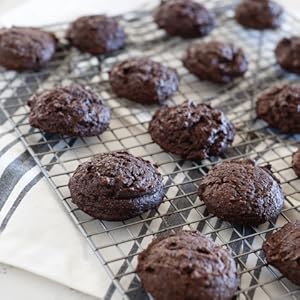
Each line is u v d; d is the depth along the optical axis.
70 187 0.43
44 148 0.47
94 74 0.57
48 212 0.42
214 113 0.49
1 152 0.46
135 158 0.44
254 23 0.65
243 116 0.54
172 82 0.55
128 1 0.68
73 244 0.40
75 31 0.59
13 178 0.44
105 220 0.42
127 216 0.42
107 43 0.59
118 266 0.38
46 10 0.65
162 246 0.37
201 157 0.47
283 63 0.59
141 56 0.60
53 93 0.49
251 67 0.60
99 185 0.41
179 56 0.61
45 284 0.39
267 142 0.51
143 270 0.37
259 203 0.42
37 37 0.57
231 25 0.67
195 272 0.35
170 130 0.48
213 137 0.48
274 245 0.40
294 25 0.67
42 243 0.40
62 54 0.59
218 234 0.42
